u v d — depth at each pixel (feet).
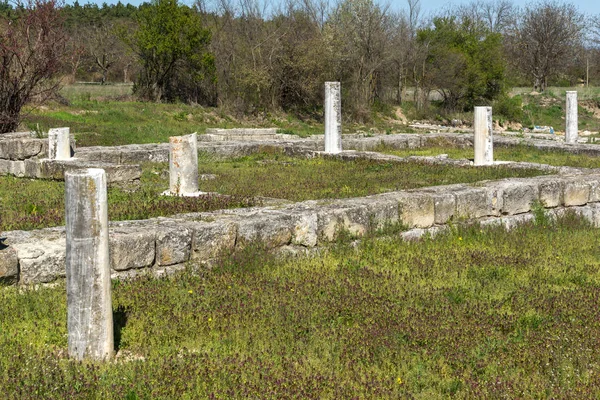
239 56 124.16
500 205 36.81
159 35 114.52
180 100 122.72
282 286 24.34
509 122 148.97
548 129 132.05
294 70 126.62
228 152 66.64
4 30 68.90
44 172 49.96
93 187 17.78
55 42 70.95
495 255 29.84
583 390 16.75
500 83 155.22
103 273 18.06
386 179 49.06
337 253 29.19
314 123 127.54
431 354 18.86
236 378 16.92
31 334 19.24
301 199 40.63
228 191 43.32
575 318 21.79
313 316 21.45
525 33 190.70
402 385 17.10
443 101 157.89
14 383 15.88
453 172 51.67
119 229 25.58
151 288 23.24
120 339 19.33
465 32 157.58
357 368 18.04
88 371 16.96
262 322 20.88
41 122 78.69
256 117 121.90
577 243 32.58
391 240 31.37
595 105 164.04
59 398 15.44
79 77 172.65
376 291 24.12
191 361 17.65
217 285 24.31
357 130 115.65
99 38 167.22
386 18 138.10
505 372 17.88
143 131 84.84
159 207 34.27
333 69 130.82
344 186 45.60
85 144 71.00
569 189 39.65
